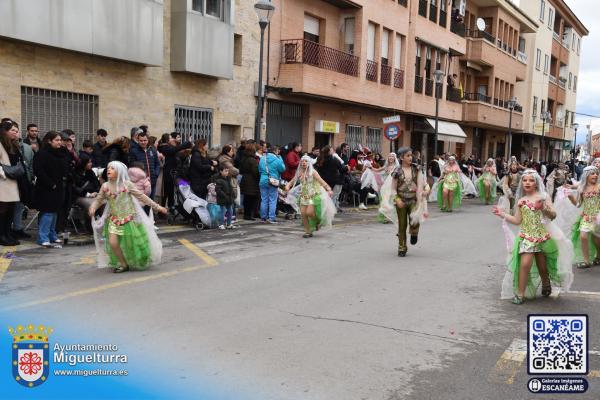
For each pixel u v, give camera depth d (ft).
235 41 62.18
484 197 76.28
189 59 53.78
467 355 17.19
